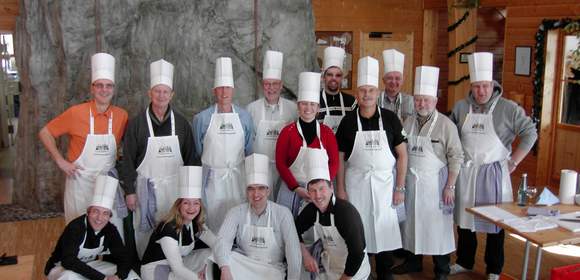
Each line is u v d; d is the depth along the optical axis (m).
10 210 5.40
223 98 3.45
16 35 5.55
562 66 6.26
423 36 8.50
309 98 3.23
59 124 3.34
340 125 3.42
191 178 3.11
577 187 3.35
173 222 3.12
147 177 3.35
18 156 5.60
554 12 6.11
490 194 3.46
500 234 3.59
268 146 3.66
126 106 4.88
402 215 3.49
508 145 3.48
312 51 5.26
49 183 5.33
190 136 3.42
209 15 4.88
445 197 3.47
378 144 3.31
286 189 3.38
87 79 4.84
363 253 2.92
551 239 2.64
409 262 3.91
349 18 8.10
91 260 3.15
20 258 2.54
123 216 3.28
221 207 3.47
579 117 6.12
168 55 4.87
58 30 4.90
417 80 3.42
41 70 5.18
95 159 3.33
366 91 3.28
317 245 3.12
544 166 6.54
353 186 3.40
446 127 3.42
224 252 2.98
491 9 8.23
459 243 3.86
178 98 4.87
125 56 4.87
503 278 3.17
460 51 7.64
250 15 4.93
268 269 3.08
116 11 4.77
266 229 3.07
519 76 6.72
